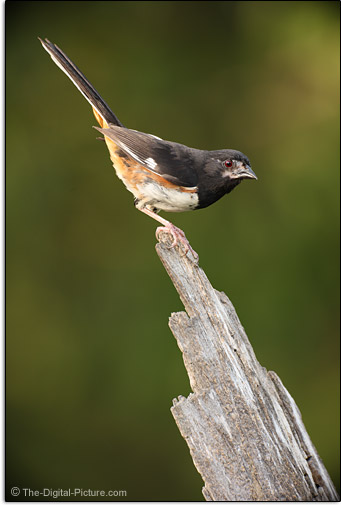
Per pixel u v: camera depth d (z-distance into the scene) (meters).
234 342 6.66
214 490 6.16
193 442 6.25
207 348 6.50
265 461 6.20
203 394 6.34
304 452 6.80
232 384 6.37
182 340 6.55
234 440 6.22
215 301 6.78
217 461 6.20
